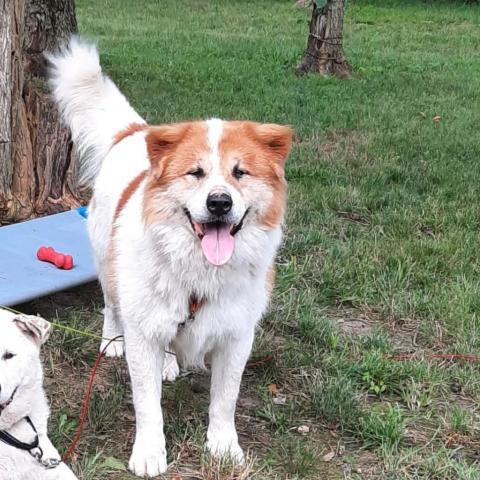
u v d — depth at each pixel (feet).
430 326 8.45
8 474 5.62
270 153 6.31
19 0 9.75
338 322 8.59
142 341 6.32
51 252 8.45
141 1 35.78
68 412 6.85
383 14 36.88
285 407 7.14
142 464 6.27
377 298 8.96
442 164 13.41
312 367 7.70
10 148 9.90
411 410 7.25
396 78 21.25
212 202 5.90
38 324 5.72
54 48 13.70
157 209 6.17
